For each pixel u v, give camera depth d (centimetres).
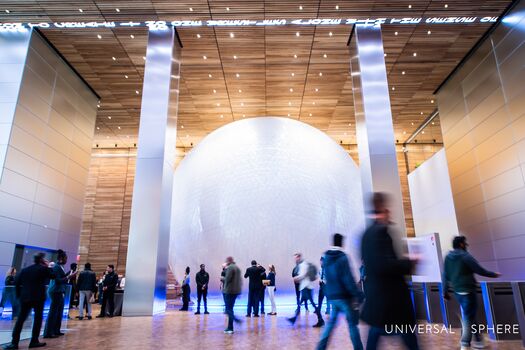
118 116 1678
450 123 1365
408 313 208
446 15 1023
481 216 1173
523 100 969
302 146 853
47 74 1156
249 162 821
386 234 224
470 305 406
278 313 767
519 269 991
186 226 845
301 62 1258
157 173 957
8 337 492
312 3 973
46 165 1158
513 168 1017
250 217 773
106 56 1224
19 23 1060
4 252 961
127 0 962
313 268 593
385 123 998
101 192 2009
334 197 812
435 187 1529
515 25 987
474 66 1200
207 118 1694
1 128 996
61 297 556
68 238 1280
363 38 1062
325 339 322
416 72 1330
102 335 544
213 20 1045
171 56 1059
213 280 808
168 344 457
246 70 1302
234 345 438
